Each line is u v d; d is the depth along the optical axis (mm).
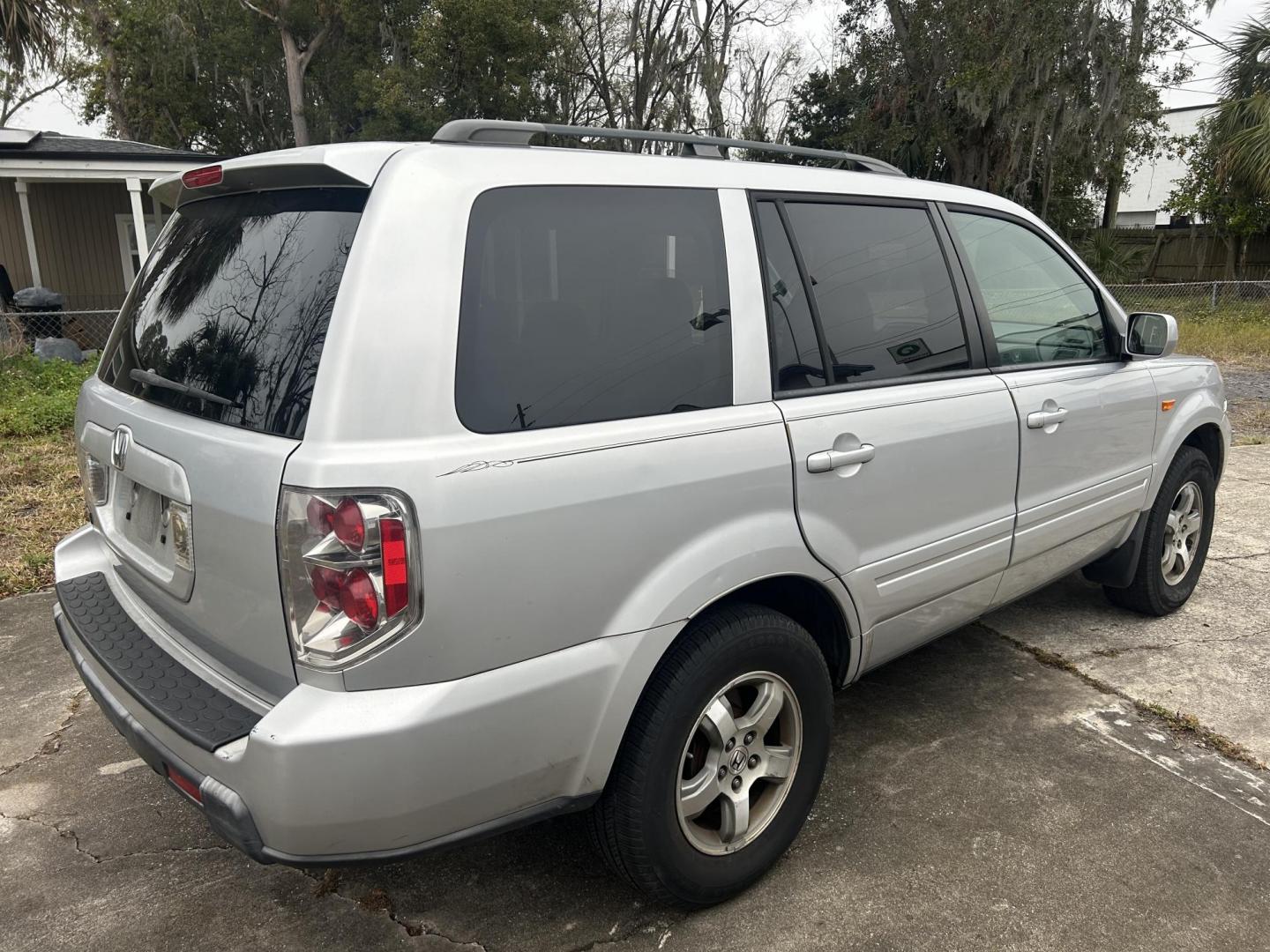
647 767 2102
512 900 2447
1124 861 2561
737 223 2365
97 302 15578
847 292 2609
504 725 1851
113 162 13258
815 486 2393
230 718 1864
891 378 2684
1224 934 2285
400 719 1718
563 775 1996
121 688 2066
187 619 2090
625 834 2139
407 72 22297
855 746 3176
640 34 28234
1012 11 18312
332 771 1687
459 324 1825
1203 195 20812
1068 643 3971
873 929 2314
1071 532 3438
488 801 1894
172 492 1998
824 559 2441
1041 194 23000
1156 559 4016
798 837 2682
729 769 2336
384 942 2299
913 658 3863
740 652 2238
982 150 21109
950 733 3254
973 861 2566
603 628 1997
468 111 23094
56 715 3422
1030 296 3277
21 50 10172
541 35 22750
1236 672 3684
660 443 2068
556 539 1887
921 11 19984
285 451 1730
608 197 2131
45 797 2922
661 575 2074
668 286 2191
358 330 1729
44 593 4582
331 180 1904
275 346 1864
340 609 1696
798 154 2693
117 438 2283
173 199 2600
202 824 2785
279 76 27359
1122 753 3117
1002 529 3066
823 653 2730
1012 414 3018
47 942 2301
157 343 2291
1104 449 3502
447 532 1734
